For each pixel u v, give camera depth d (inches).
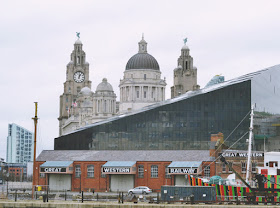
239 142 5625.0
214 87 5989.2
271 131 5634.8
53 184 5546.3
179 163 5152.6
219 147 5078.7
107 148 5797.2
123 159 5423.2
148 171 5319.9
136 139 5762.8
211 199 3622.0
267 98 5674.2
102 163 5447.8
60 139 5895.7
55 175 5551.2
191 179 4197.8
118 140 5787.4
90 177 5467.5
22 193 4771.2
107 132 5812.0
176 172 5078.7
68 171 5438.0
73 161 5531.5
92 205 3462.1
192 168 5036.9
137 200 3907.5
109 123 5821.9
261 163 4965.6
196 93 5984.3
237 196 3550.7
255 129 5629.9
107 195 4512.8
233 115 5659.5
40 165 5526.6
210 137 5659.5
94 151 5689.0
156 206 3368.6
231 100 5674.2
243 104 5654.5
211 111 5689.0
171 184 5216.5
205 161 5118.1
